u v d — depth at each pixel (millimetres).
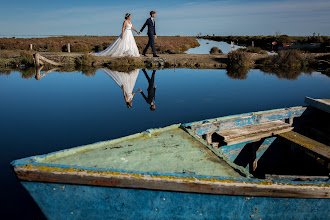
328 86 10758
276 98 8719
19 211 2994
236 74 14258
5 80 11977
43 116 6660
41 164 2316
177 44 36969
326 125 5219
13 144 4910
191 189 2293
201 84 11180
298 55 17969
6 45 26312
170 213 2451
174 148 2984
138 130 5641
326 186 2418
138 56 17531
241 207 2443
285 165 4609
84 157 2670
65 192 2361
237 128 4223
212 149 2975
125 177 2250
